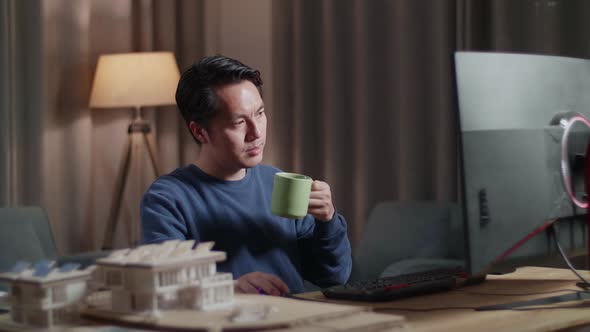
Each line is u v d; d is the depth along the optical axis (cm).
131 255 112
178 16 439
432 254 330
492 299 147
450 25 370
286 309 110
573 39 332
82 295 113
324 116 417
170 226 172
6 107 391
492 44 353
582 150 149
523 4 343
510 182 136
